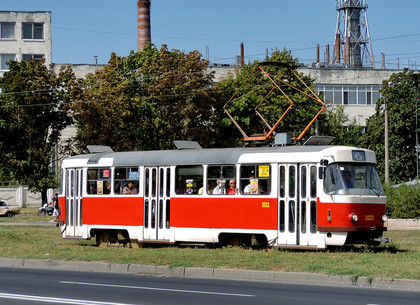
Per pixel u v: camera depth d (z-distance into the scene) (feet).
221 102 179.73
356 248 75.92
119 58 182.80
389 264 58.70
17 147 194.90
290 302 43.86
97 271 65.36
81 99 173.37
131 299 45.21
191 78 173.27
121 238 87.40
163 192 83.25
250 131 182.09
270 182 75.72
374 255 66.54
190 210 80.74
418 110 199.21
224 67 269.03
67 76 190.90
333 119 226.79
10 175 251.80
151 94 172.65
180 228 81.30
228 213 78.02
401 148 201.46
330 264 59.31
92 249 77.97
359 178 73.82
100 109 170.71
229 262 62.34
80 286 52.42
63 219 92.84
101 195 88.63
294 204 74.08
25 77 189.37
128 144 173.68
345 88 267.59
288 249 75.10
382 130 201.46
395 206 128.77
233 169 78.48
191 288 51.34
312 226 72.90
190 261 64.08
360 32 335.67
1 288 51.24
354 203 71.82
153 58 180.75
